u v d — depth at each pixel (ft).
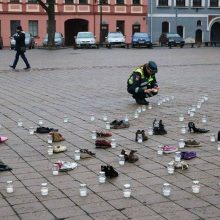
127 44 160.76
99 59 97.25
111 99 42.04
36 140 27.04
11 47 152.66
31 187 19.36
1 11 180.55
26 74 66.18
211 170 21.38
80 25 194.18
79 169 21.62
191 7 203.41
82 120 32.60
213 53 122.52
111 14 193.77
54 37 151.02
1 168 21.57
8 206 17.44
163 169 21.52
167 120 32.45
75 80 58.13
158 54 116.88
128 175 20.72
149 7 197.98
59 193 18.66
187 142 25.45
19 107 38.40
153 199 17.94
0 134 28.58
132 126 30.53
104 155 23.84
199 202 17.63
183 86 51.60
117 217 16.34
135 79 38.32
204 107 37.70
